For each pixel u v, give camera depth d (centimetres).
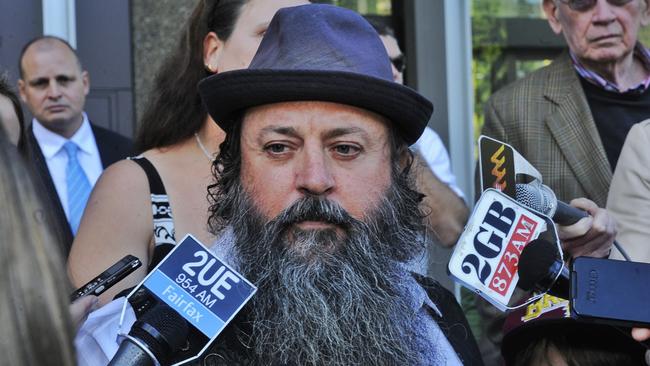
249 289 216
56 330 164
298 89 226
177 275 213
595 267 225
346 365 229
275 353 229
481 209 243
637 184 340
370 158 235
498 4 598
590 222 272
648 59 435
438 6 591
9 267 162
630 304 223
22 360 160
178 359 212
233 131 244
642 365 275
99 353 236
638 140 345
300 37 233
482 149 254
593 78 430
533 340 282
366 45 236
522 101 433
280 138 230
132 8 520
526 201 257
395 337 236
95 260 285
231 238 238
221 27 317
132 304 211
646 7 438
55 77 455
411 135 244
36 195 169
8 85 335
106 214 291
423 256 256
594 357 277
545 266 234
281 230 230
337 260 230
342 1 589
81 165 455
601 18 423
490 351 396
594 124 421
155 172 299
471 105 594
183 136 308
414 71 589
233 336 232
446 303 268
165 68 320
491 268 239
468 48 592
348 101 229
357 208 233
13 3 507
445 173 452
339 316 229
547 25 603
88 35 513
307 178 227
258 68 232
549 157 422
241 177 238
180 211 296
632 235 336
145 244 292
